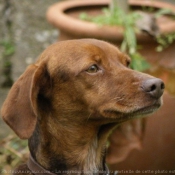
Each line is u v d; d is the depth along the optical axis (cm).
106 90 644
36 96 632
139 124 907
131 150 909
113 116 642
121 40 902
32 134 657
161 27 908
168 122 888
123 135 914
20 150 984
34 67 645
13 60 1283
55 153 658
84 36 912
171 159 914
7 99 626
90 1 1062
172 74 902
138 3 1054
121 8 983
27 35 1295
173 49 923
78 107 654
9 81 1266
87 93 648
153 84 619
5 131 1127
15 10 1305
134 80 637
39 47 1284
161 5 1039
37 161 659
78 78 648
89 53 652
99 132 677
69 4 1044
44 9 1295
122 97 634
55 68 653
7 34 1306
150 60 913
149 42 905
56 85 654
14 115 618
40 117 655
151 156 909
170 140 898
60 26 941
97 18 939
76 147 663
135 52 899
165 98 881
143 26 896
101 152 686
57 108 657
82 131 662
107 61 660
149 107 626
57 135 657
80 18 987
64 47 662
